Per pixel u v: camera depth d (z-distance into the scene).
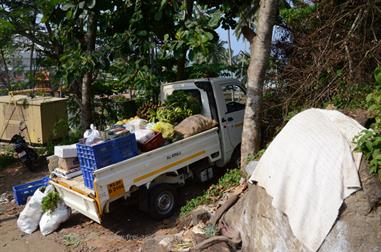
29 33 10.63
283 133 3.76
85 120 10.36
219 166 7.05
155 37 8.21
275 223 3.46
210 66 10.27
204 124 6.49
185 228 5.08
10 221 6.53
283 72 6.27
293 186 3.29
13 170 9.87
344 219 2.95
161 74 8.86
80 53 7.80
